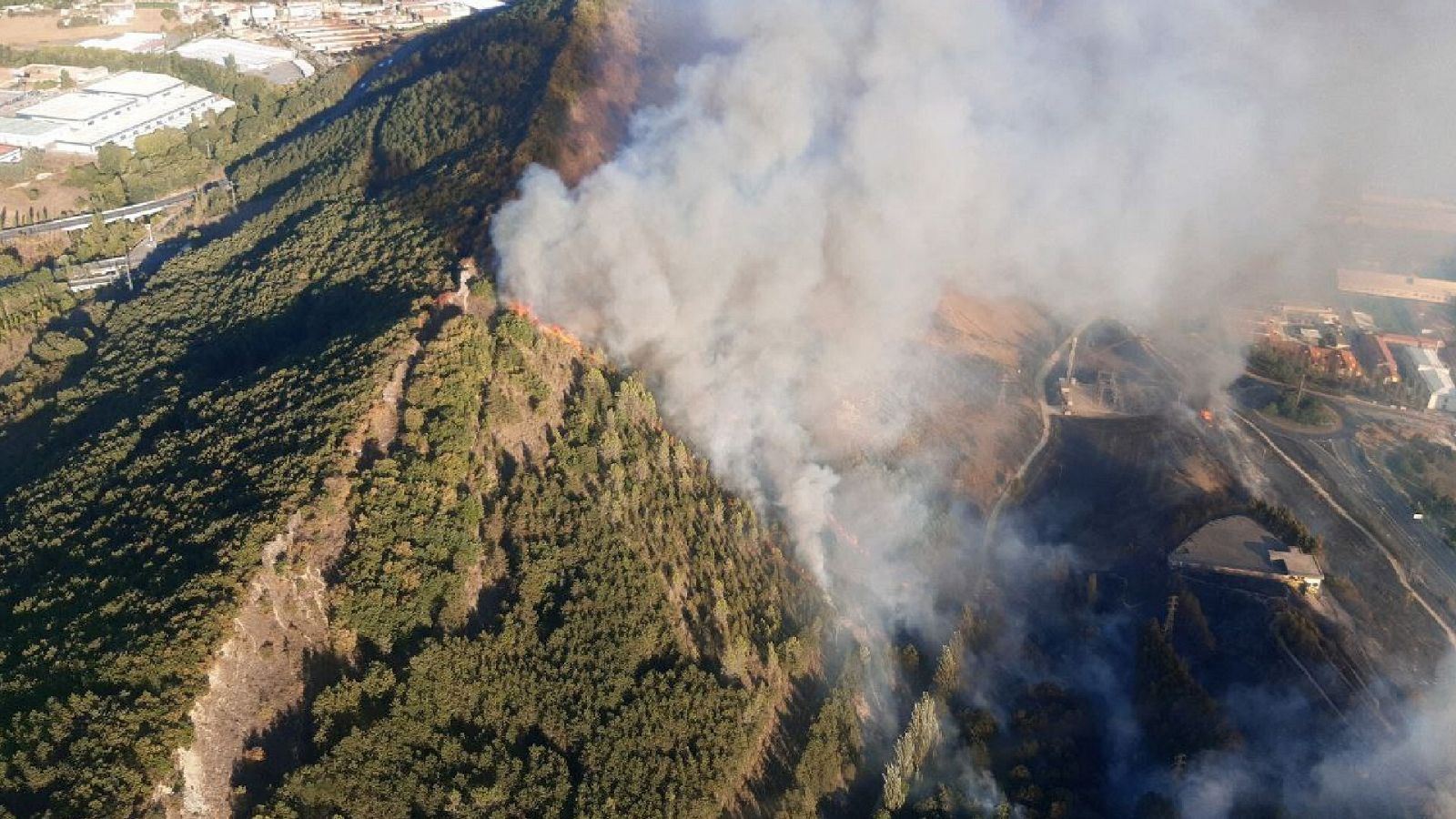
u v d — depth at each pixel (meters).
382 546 107.38
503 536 117.44
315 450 114.75
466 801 94.25
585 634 109.75
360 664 100.94
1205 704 132.75
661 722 105.94
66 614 100.12
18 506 126.06
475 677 103.25
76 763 84.19
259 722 95.06
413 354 130.75
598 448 129.50
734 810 106.94
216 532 105.50
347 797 90.88
